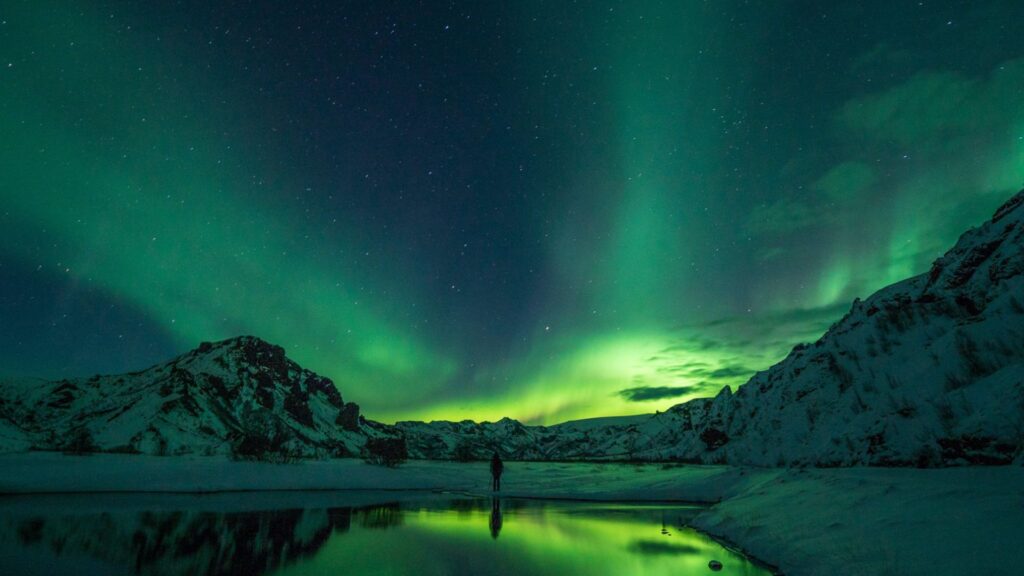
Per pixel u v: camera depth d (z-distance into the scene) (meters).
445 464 64.38
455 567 8.30
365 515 15.98
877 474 12.79
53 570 7.48
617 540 11.57
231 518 14.28
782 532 10.17
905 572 6.27
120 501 17.89
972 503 7.69
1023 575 5.11
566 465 66.38
